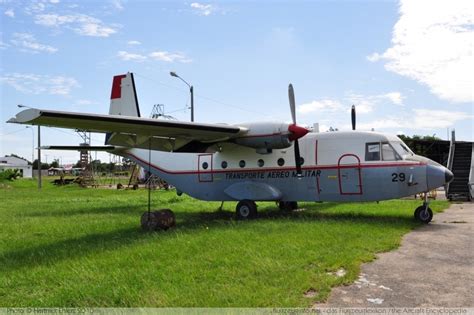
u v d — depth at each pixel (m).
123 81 17.28
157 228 10.21
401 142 12.16
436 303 4.75
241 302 4.70
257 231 9.27
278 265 6.15
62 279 5.81
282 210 14.66
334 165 12.17
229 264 6.31
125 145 13.40
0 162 91.00
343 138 12.24
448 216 13.09
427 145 32.50
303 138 12.79
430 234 9.32
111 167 59.72
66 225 11.30
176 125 10.86
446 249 7.62
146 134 11.96
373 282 5.55
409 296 4.99
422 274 5.93
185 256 6.93
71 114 8.52
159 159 15.38
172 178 15.05
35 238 9.38
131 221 12.05
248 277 5.64
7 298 5.12
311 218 12.12
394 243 7.93
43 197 23.56
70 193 27.95
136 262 6.60
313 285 5.29
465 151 21.75
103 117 9.29
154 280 5.59
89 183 43.47
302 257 6.69
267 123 12.20
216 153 14.10
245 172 13.52
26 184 46.34
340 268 6.19
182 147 13.62
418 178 11.24
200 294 4.97
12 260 7.07
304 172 12.58
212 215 14.02
